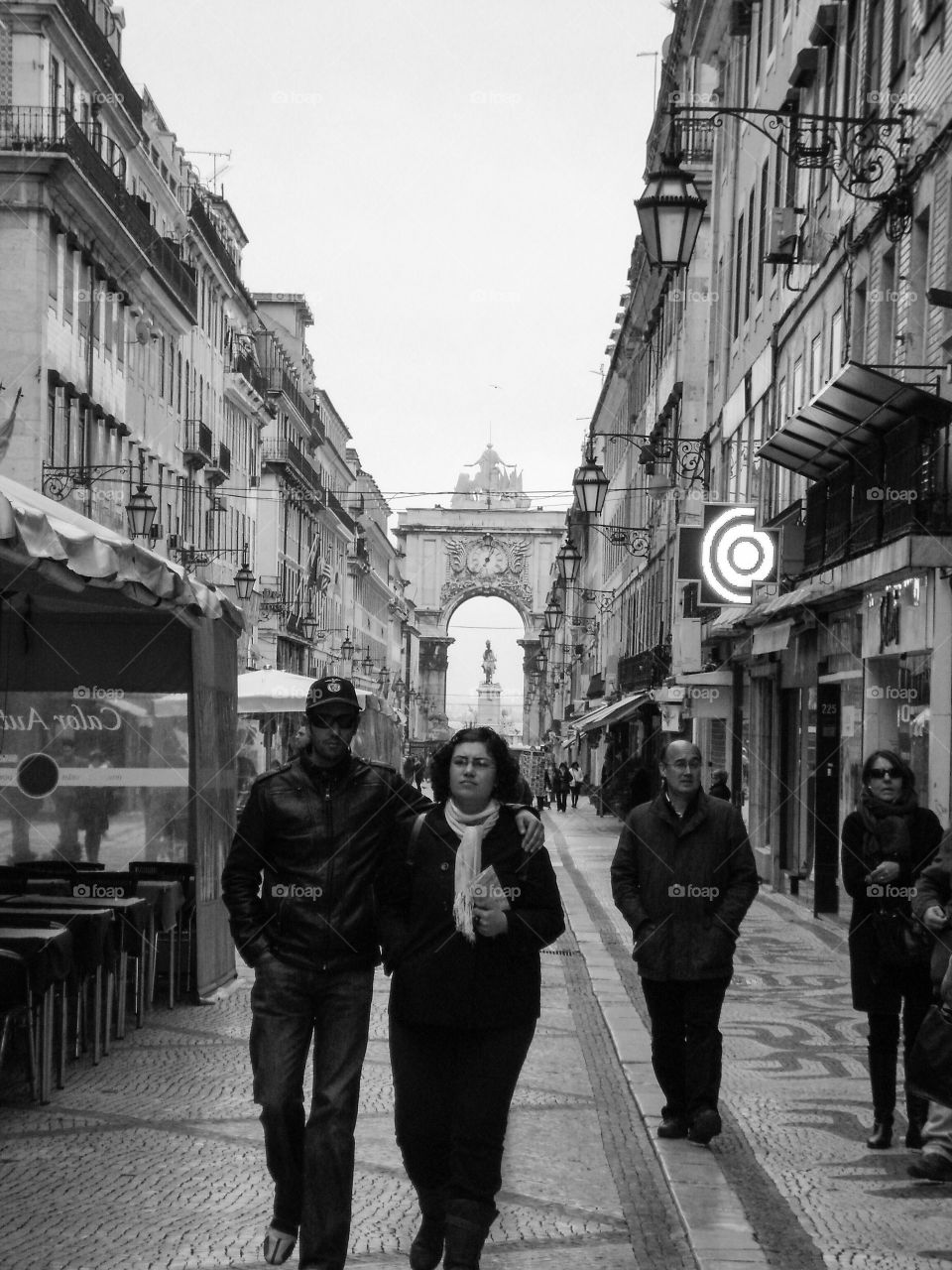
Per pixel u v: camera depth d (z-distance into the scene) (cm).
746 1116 937
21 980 913
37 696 1496
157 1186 766
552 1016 1313
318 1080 633
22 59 3741
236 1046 1137
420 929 616
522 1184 785
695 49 3922
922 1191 776
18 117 3666
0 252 3638
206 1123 894
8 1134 868
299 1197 639
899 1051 1151
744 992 1431
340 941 639
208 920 1377
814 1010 1337
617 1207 747
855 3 2205
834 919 2102
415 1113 621
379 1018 1266
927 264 1762
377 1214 731
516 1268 656
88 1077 1023
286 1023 637
